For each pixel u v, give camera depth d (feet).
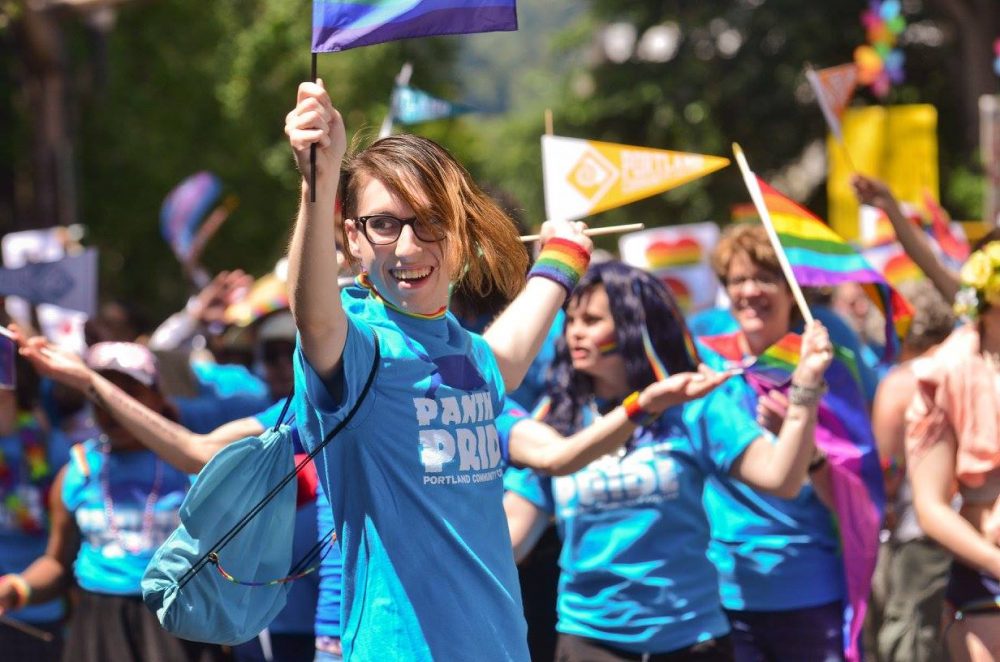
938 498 43.32
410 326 29.53
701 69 274.77
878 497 50.29
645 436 44.52
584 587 44.96
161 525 53.72
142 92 230.07
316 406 28.14
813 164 287.89
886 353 50.85
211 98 244.42
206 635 29.73
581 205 47.85
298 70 254.88
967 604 43.24
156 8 233.35
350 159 29.78
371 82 266.98
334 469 29.01
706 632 44.42
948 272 56.59
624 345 45.01
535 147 302.04
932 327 66.44
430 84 286.05
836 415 50.39
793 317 53.42
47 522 60.03
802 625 49.70
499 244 30.99
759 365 47.93
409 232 28.86
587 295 45.44
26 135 184.96
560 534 45.98
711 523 51.08
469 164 305.12
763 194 47.11
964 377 43.11
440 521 28.81
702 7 278.46
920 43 265.75
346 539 29.04
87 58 174.81
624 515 44.34
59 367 40.86
